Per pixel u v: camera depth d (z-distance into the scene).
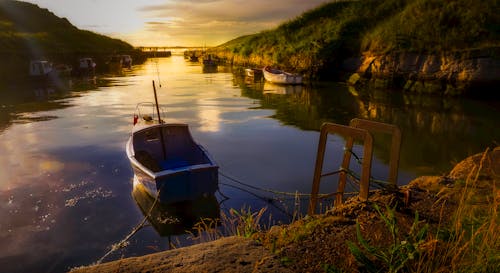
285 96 25.91
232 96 26.34
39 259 6.54
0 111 21.64
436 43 25.42
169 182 8.45
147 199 9.09
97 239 7.25
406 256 2.32
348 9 40.00
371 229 3.19
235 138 14.71
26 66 42.75
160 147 11.46
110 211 8.47
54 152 13.06
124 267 2.33
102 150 13.27
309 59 34.91
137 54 92.31
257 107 21.73
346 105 21.70
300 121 17.69
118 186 9.95
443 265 2.29
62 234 7.41
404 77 26.44
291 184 9.76
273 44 44.81
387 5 35.84
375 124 4.23
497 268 2.18
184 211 8.47
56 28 92.81
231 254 2.48
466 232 2.61
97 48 81.62
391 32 29.17
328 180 9.79
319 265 2.60
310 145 13.48
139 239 7.27
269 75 33.75
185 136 11.63
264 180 10.12
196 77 41.50
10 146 13.91
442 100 22.08
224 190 9.51
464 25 25.23
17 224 7.80
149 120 13.15
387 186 4.04
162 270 2.28
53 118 19.30
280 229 3.39
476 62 22.25
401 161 11.13
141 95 27.55
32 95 28.52
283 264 2.40
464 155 11.65
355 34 34.28
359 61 30.97
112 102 24.41
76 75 46.62
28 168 11.38
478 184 4.29
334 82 32.28
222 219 7.89
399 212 3.56
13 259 6.53
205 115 19.55
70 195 9.33
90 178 10.54
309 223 3.35
